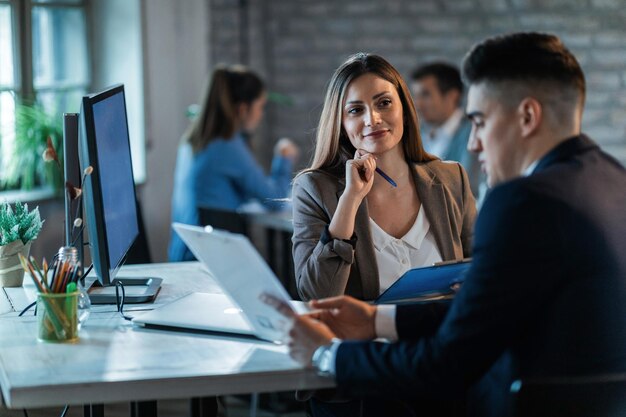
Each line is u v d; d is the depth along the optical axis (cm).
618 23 587
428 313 204
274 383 189
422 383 177
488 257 172
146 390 183
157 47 539
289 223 470
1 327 222
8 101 451
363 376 182
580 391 170
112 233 232
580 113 184
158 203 549
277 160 543
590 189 176
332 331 203
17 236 269
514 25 602
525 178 175
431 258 257
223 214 415
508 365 182
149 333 215
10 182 448
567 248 171
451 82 504
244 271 186
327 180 259
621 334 176
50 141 243
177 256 394
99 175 219
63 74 498
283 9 631
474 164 493
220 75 462
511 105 181
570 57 181
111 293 250
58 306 206
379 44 625
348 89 255
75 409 362
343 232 243
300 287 247
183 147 471
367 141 253
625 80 589
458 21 612
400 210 259
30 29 458
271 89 638
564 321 174
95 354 199
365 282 249
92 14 514
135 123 524
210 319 217
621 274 175
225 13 617
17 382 181
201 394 186
